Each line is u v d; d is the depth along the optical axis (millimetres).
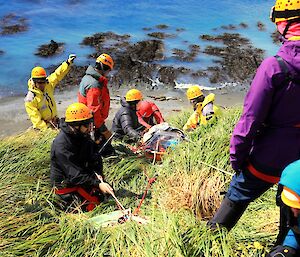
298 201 3012
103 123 7125
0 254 4320
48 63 14141
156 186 5926
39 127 7848
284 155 3482
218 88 13375
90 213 5379
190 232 4242
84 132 5438
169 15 18109
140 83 13352
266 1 20016
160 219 4676
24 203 5379
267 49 15477
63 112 11531
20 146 6754
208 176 5602
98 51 14797
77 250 4410
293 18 3205
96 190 5758
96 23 17062
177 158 6266
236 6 19297
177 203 5355
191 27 17000
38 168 6277
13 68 13719
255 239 4277
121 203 5652
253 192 3766
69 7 18594
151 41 15344
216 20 17719
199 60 14562
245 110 3344
